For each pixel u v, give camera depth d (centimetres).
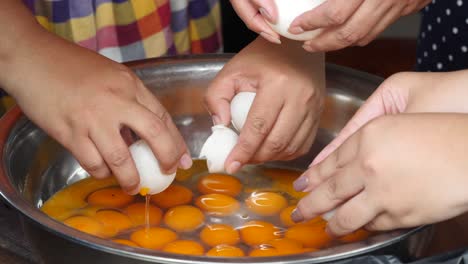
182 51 148
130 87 105
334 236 99
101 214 111
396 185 92
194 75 125
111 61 108
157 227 110
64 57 106
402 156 92
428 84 103
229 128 113
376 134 93
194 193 116
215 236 109
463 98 101
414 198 92
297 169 122
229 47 172
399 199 92
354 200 94
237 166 111
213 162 111
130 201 114
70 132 103
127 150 101
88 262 93
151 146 102
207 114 126
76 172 118
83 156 102
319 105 116
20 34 107
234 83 116
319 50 102
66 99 102
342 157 96
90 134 101
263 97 111
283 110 112
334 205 96
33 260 108
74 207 113
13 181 103
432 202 92
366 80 123
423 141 92
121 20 139
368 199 93
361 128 95
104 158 102
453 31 135
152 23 141
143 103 106
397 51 184
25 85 104
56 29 135
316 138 125
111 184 116
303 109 113
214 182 117
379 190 93
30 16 110
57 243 94
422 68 143
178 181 117
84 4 134
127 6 138
